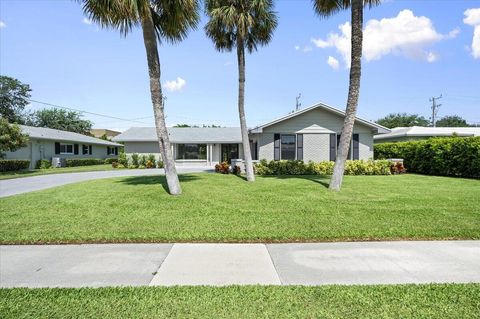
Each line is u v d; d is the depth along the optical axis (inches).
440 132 1058.7
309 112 710.5
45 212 272.5
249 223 235.5
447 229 217.8
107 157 1587.1
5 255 175.6
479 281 138.8
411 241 199.0
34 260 167.6
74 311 112.6
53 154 1122.0
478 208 280.2
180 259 168.7
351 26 390.0
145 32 353.4
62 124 2052.2
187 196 341.1
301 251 181.2
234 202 311.1
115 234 209.0
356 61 387.9
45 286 135.2
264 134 709.3
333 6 438.9
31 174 768.9
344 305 116.3
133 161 1063.6
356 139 710.5
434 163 658.8
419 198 330.6
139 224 233.6
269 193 363.3
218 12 482.3
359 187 417.4
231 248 187.0
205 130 1230.9
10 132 772.0
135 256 173.6
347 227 223.3
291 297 122.7
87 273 150.1
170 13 362.6
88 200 322.7
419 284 135.2
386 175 634.8
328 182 466.9
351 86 391.5
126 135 1144.8
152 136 1133.7
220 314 110.1
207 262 164.2
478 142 557.6
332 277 144.2
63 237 203.3
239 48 509.0
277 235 207.2
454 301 119.3
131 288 131.6
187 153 1139.9
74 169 981.2
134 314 110.3
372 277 143.9
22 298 122.6
